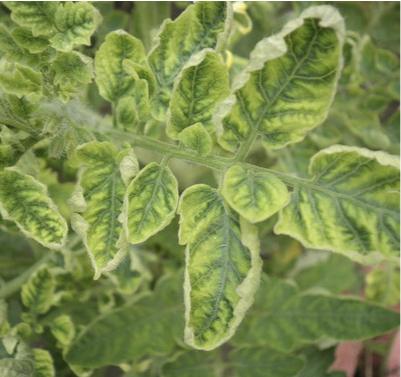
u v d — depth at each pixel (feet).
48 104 0.98
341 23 0.79
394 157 0.86
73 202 0.87
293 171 1.53
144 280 1.61
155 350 1.41
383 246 0.87
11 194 0.88
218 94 0.90
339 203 0.89
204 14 0.94
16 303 1.43
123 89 1.02
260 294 1.50
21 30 0.98
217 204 0.90
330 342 1.61
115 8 1.84
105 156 0.94
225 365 1.43
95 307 1.51
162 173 0.91
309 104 0.88
